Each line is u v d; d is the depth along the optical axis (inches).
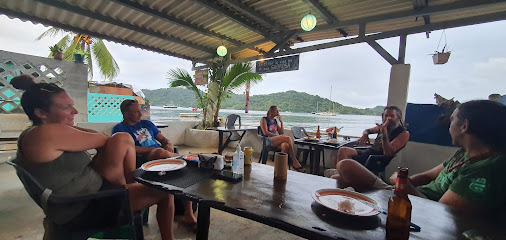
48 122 55.5
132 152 67.2
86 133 56.9
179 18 177.2
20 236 74.1
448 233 36.9
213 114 262.2
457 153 65.8
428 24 130.8
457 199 49.5
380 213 42.4
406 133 116.3
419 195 66.1
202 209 48.5
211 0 151.4
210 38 225.0
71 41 448.1
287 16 166.4
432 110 129.8
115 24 178.7
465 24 119.8
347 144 139.3
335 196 48.1
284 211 41.0
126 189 52.7
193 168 64.9
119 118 259.0
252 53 265.0
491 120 52.3
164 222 65.7
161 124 207.8
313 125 225.0
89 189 57.6
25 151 48.5
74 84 206.7
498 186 46.6
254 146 228.2
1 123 167.6
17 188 111.0
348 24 156.4
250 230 83.8
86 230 49.8
